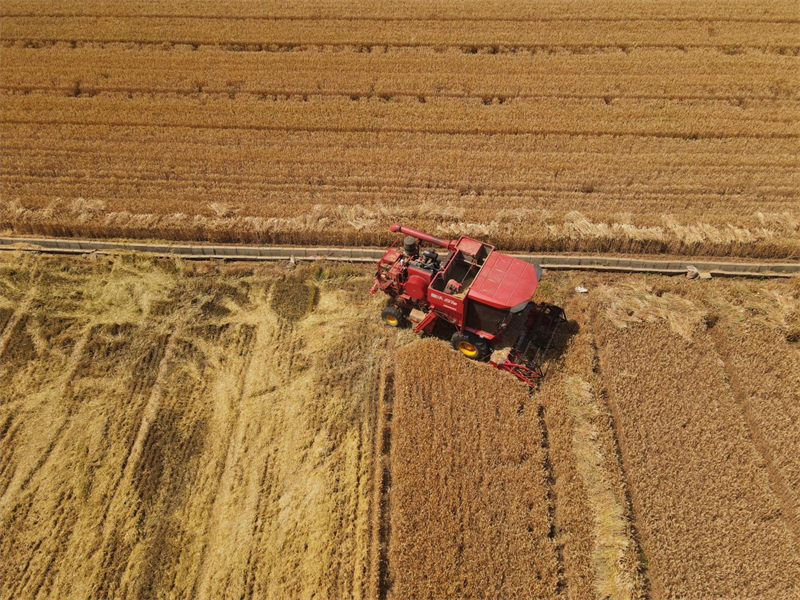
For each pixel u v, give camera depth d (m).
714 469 13.07
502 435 13.80
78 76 27.73
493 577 11.52
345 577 11.81
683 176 21.70
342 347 16.33
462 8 33.19
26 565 12.12
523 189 21.44
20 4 33.91
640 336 16.06
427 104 25.77
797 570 11.42
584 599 11.23
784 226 19.25
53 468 13.70
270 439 14.23
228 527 12.65
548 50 29.75
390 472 13.50
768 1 33.00
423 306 15.95
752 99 25.62
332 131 24.41
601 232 19.23
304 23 32.09
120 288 18.20
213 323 17.12
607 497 12.64
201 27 31.70
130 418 14.69
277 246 19.92
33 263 19.09
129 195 21.39
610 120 24.52
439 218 20.09
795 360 15.36
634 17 31.86
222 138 23.98
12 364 15.96
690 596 11.14
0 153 23.30
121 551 12.30
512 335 15.85
